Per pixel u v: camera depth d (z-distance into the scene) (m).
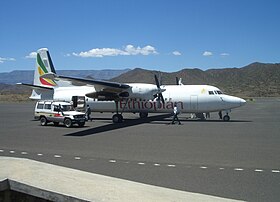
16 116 35.22
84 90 31.48
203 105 28.16
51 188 4.74
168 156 12.91
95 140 17.53
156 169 10.65
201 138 18.05
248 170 10.44
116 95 28.38
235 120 29.86
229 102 27.78
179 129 22.59
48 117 25.17
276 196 7.59
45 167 5.91
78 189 4.79
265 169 10.59
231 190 8.12
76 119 24.09
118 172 10.24
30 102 81.88
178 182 8.96
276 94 134.50
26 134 20.20
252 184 8.70
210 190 8.14
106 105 30.17
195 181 9.06
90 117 33.97
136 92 28.06
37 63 33.94
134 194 4.74
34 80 34.06
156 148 14.85
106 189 4.88
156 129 22.70
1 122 28.31
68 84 32.62
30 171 5.52
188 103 28.44
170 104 28.77
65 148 14.99
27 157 12.89
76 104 31.12
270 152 13.68
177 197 4.75
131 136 19.11
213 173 10.04
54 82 33.06
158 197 4.68
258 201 7.21
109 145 15.80
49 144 16.19
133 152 13.86
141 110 29.66
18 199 5.00
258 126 24.34
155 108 29.16
